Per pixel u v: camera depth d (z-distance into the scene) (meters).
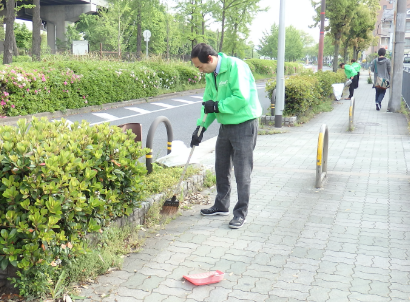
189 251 3.72
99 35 40.97
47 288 2.96
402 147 8.41
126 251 3.64
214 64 4.05
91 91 14.45
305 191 5.55
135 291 3.05
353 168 6.77
